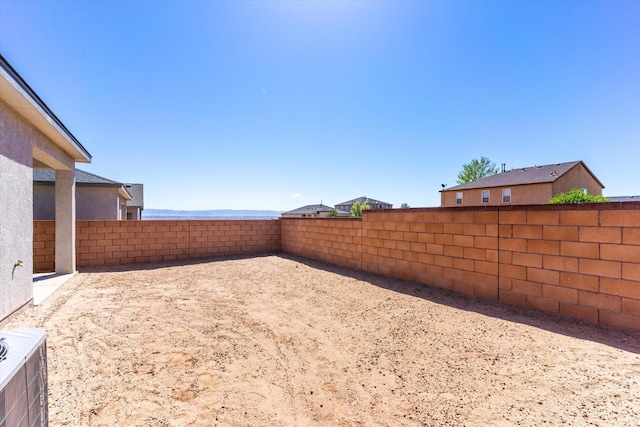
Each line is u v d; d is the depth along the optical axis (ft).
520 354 9.36
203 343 10.88
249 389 7.95
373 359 9.49
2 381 3.17
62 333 11.82
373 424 6.47
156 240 30.40
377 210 22.61
